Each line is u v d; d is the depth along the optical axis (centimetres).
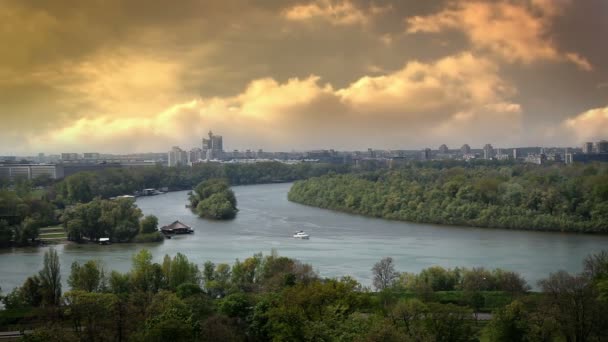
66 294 17150
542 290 19700
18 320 17250
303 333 13025
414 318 14212
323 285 16388
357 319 13525
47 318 16262
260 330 14475
